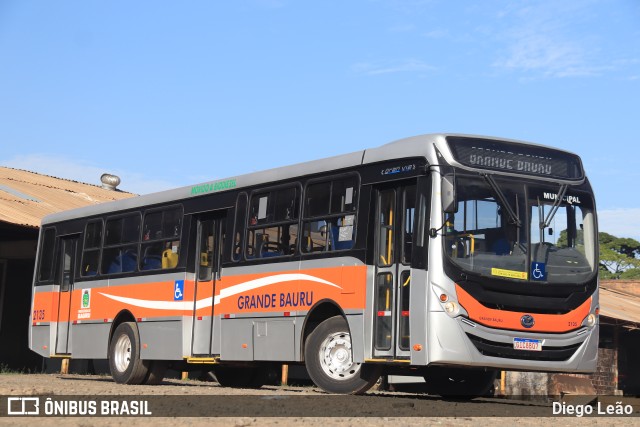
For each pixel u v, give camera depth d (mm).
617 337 32531
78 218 21344
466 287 13219
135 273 19219
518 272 13578
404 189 14086
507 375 24594
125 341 19234
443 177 13453
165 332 18156
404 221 13984
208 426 9180
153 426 9156
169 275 18281
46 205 32000
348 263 14578
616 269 77125
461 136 13828
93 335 20156
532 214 13922
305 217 15594
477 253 13422
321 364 15031
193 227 18078
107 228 20375
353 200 14742
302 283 15375
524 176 14055
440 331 13102
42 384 17797
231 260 16922
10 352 29062
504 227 13695
